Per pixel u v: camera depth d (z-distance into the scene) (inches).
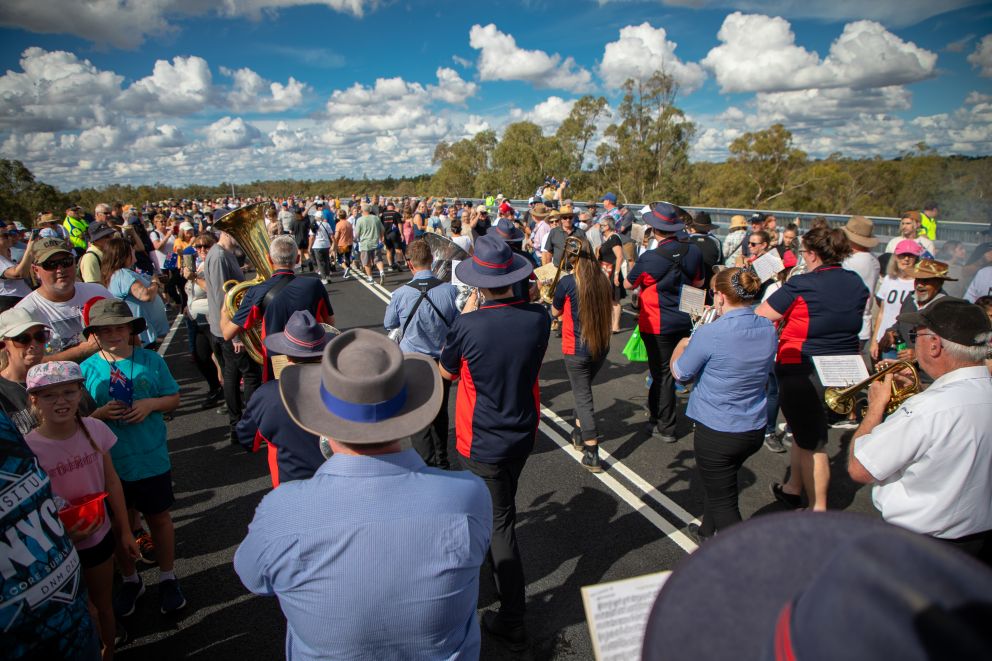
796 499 150.2
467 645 57.1
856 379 117.7
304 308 151.4
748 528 36.0
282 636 111.3
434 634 52.1
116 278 194.2
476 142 2787.9
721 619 32.8
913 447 75.1
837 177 1884.8
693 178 2134.6
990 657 20.2
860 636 22.8
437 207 596.4
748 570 34.3
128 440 109.9
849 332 126.3
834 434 190.7
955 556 24.7
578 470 172.4
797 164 1985.7
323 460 95.7
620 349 295.3
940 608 21.9
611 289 158.4
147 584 126.8
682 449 185.2
